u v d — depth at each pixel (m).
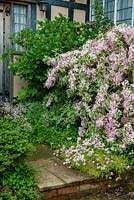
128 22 7.30
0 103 6.64
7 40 7.36
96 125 4.14
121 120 4.03
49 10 7.59
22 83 7.32
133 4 7.11
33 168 3.39
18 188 3.02
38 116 5.45
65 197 3.20
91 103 4.50
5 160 2.98
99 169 3.46
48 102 5.37
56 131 4.82
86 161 3.62
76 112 4.65
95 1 7.32
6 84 7.41
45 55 5.77
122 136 3.92
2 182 3.05
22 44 6.66
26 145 3.18
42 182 3.18
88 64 4.54
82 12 8.03
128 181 3.60
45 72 6.14
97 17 7.04
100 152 3.83
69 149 3.93
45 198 3.08
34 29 7.48
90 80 4.48
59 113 5.15
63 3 7.76
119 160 3.63
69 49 5.99
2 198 2.85
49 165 3.68
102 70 4.37
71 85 4.58
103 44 4.48
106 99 4.13
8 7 7.27
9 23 7.33
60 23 6.64
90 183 3.34
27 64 6.23
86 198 3.27
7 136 3.22
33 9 7.44
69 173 3.44
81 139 4.38
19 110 6.04
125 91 3.99
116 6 7.61
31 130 4.79
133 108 3.90
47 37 6.29
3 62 7.35
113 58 4.29
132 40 4.27
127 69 4.19
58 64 4.94
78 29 6.68
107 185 3.45
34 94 6.48
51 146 4.35
